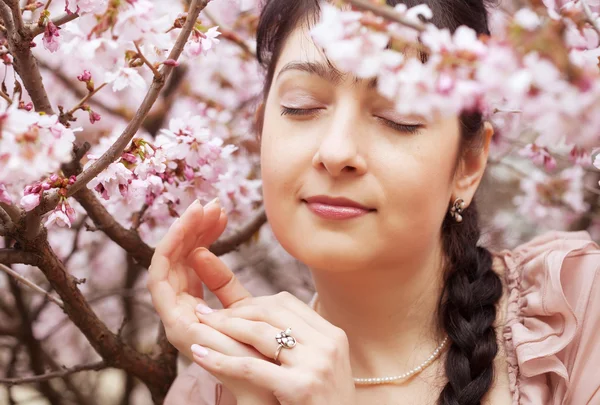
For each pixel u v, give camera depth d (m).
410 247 0.86
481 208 1.08
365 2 0.69
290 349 0.83
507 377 0.89
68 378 1.23
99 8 0.73
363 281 0.88
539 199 1.18
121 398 1.27
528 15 0.66
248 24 1.19
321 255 0.85
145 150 0.82
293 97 0.85
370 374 0.92
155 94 0.76
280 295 0.88
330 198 0.84
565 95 0.66
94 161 0.81
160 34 0.74
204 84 1.25
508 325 0.90
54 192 0.79
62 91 1.25
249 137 1.17
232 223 1.08
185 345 0.87
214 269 0.90
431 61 0.69
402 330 0.92
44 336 1.31
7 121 0.69
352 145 0.82
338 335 0.84
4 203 0.80
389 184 0.83
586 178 1.23
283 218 0.86
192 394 0.96
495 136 1.11
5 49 0.84
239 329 0.85
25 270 1.17
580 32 0.67
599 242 1.23
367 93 0.83
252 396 0.84
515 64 0.66
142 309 1.40
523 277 0.93
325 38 0.70
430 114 0.70
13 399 1.19
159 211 0.97
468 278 0.92
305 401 0.82
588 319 0.88
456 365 0.88
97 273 1.38
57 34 0.79
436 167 0.85
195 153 0.90
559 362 0.86
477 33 0.89
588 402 0.86
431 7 0.87
